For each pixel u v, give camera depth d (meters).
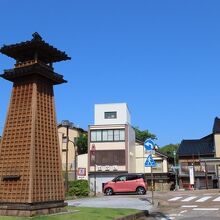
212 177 51.22
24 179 13.75
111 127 54.34
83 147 61.47
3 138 14.88
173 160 63.97
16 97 15.15
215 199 23.89
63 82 16.16
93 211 16.02
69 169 58.59
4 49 15.21
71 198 29.16
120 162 53.12
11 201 13.77
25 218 12.73
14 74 15.11
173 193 31.83
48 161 14.70
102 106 56.41
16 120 14.78
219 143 54.97
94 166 53.56
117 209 17.52
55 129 15.56
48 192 14.41
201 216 16.72
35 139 14.13
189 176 50.06
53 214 14.19
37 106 14.65
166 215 17.67
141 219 16.53
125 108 55.75
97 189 52.81
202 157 57.00
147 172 58.22
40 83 15.13
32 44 14.82
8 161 14.41
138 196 29.67
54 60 16.17
